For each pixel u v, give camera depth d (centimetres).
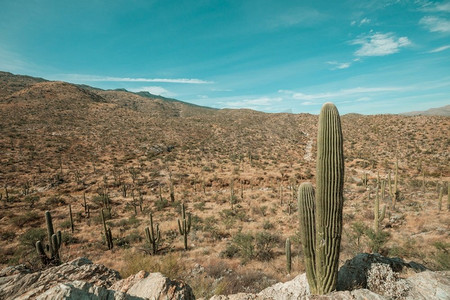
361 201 2858
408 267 482
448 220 1866
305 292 424
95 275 398
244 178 4441
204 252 1542
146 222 2625
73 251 1725
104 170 4525
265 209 2967
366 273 429
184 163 5388
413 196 2898
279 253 1449
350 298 340
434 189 3222
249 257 1370
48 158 4659
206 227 2208
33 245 1708
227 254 1455
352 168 4884
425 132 6169
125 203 3431
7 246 1920
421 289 398
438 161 4466
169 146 6462
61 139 5797
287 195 3725
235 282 855
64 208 3039
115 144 6106
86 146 5716
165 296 330
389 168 4547
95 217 2720
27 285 337
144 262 582
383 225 1912
